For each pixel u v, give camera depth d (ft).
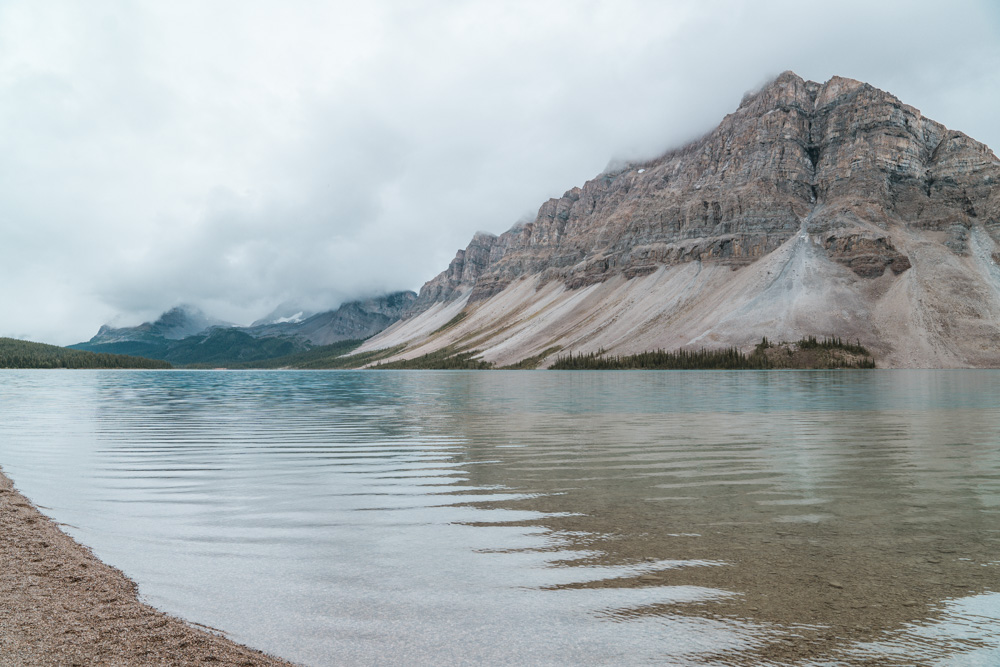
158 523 47.78
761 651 26.35
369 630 28.84
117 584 34.12
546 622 29.58
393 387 345.92
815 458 80.38
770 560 38.34
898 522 47.55
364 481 64.75
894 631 28.27
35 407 185.98
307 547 41.50
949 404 185.88
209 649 26.25
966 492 58.85
